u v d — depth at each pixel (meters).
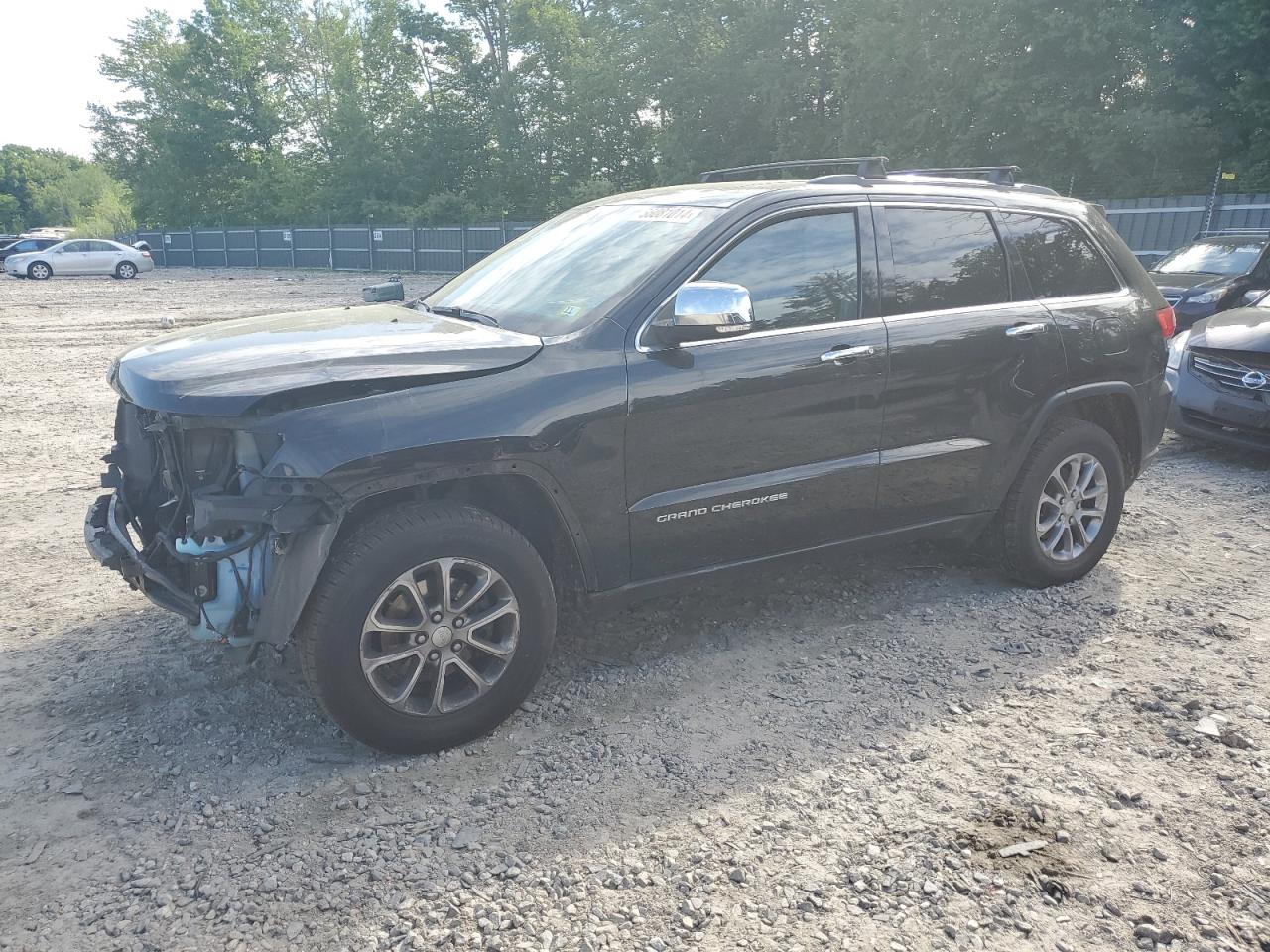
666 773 3.30
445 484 3.49
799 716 3.68
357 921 2.61
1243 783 3.23
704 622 4.51
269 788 3.21
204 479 3.28
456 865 2.83
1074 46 24.97
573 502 3.48
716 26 38.09
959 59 26.97
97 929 2.58
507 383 3.33
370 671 3.19
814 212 4.02
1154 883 2.76
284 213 56.12
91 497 6.60
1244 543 5.64
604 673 4.02
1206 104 24.84
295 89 62.22
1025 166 28.00
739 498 3.82
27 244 37.94
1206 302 11.57
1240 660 4.12
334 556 3.16
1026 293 4.59
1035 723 3.62
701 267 3.74
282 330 3.69
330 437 3.03
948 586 4.93
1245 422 7.29
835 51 32.62
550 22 48.91
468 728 3.42
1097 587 4.94
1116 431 5.13
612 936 2.55
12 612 4.63
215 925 2.60
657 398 3.57
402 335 3.55
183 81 59.41
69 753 3.41
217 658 4.12
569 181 50.97
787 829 2.99
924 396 4.22
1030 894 2.71
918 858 2.86
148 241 54.16
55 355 13.97
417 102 52.91
